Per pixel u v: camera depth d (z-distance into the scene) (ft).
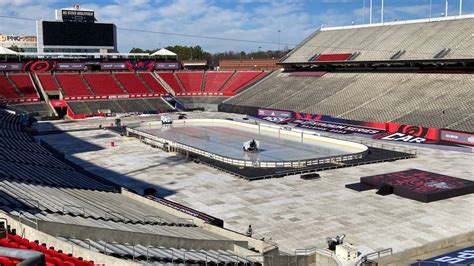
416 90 288.10
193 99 413.18
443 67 302.45
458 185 147.23
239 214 130.31
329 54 363.97
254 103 360.07
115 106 375.86
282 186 158.20
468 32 299.79
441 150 215.92
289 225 121.29
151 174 178.60
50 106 359.66
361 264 95.25
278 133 270.26
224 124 309.01
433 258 98.07
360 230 116.47
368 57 330.13
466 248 104.37
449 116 242.37
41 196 99.09
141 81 419.74
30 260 40.45
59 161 180.75
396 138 239.50
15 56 386.32
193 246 87.04
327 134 264.11
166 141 230.68
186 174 177.78
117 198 126.11
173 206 129.08
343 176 170.19
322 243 109.19
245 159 196.24
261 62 457.27
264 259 88.17
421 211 129.80
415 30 336.70
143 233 81.51
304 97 340.18
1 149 164.96
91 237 76.48
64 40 390.01
